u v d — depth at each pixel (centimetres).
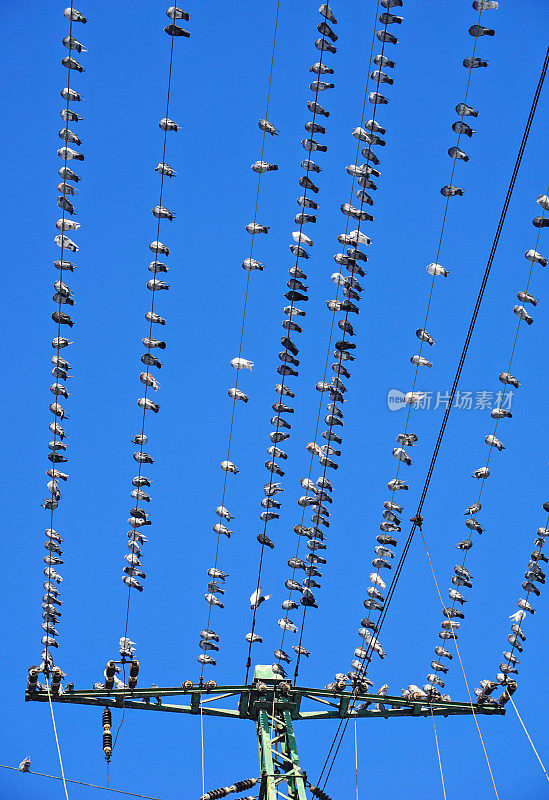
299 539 2475
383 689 2522
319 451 2403
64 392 2344
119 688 2388
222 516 2448
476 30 2038
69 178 2173
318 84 2123
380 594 2498
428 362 2312
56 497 2411
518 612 2558
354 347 2317
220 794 2280
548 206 2186
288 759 2319
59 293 2266
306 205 2211
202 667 2512
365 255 2239
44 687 2362
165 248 2277
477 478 2447
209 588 2498
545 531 2522
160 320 2323
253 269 2266
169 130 2172
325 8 2073
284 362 2341
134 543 2456
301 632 2494
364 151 2167
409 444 2391
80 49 2111
